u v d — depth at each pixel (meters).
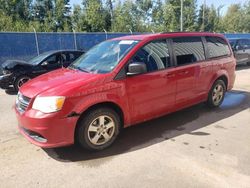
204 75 5.73
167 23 39.47
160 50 4.91
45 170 3.72
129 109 4.45
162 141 4.59
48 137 3.79
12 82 8.98
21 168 3.78
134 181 3.42
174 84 5.06
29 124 3.83
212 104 6.25
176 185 3.31
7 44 13.59
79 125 4.01
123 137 4.77
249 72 13.23
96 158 4.04
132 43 4.71
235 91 8.42
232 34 26.00
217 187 3.26
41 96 3.82
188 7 38.84
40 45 14.67
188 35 5.53
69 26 38.19
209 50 5.93
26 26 30.03
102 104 4.18
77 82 4.02
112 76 4.21
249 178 3.43
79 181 3.46
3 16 30.52
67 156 4.10
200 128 5.16
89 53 5.29
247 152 4.12
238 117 5.78
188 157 3.99
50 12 40.78
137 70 4.26
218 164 3.77
